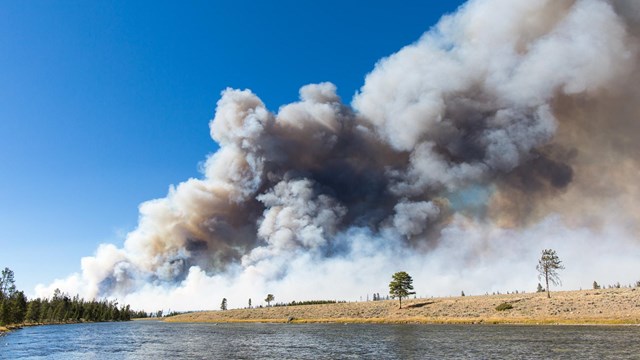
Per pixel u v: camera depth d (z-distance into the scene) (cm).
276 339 7500
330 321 14900
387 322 12744
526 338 5922
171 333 10362
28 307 17612
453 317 12144
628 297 10438
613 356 3994
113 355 5506
